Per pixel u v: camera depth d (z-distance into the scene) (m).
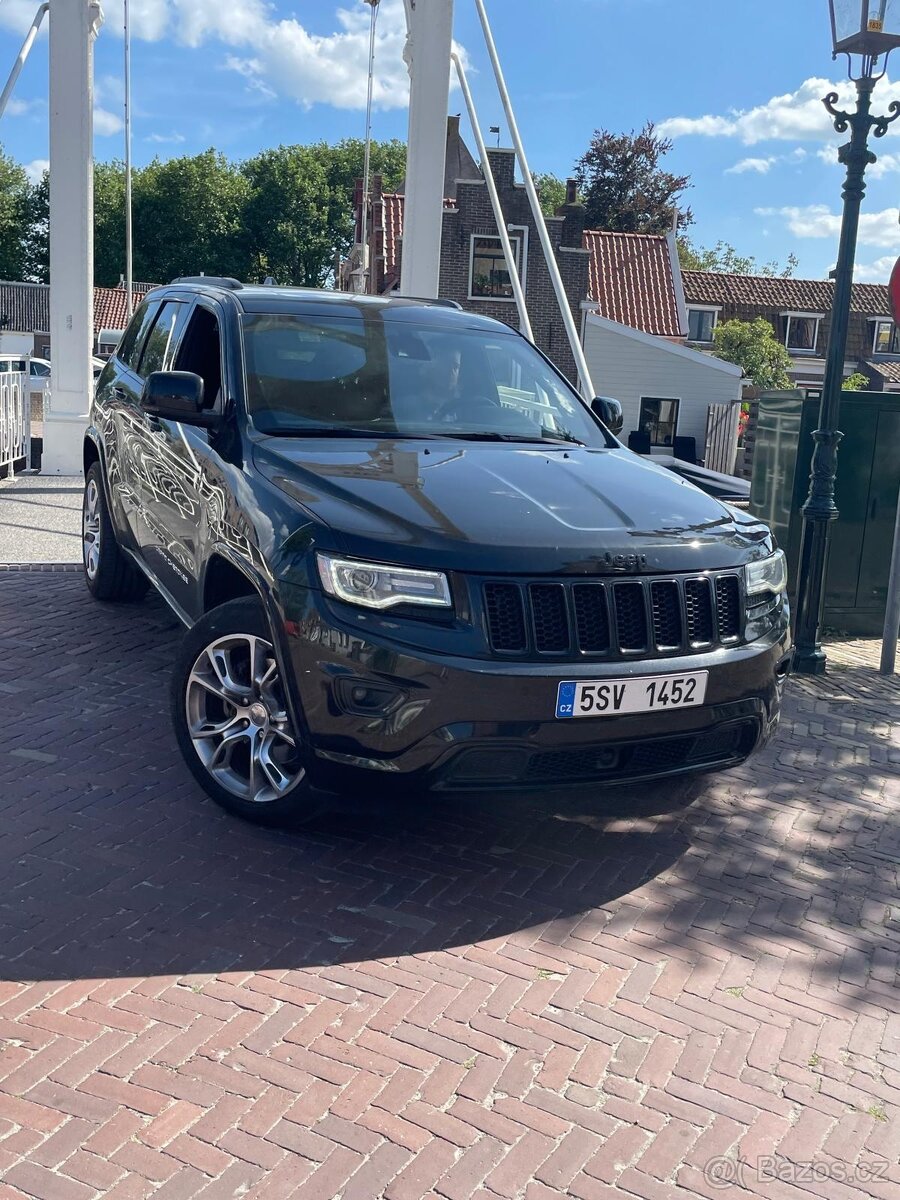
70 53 12.62
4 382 12.80
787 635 4.07
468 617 3.40
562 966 3.32
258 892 3.59
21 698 5.24
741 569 3.84
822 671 7.05
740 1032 3.09
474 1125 2.63
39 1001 2.96
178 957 3.21
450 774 3.42
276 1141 2.52
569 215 33.53
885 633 7.12
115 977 3.09
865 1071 2.97
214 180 77.94
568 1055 2.92
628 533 3.69
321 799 3.73
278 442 4.25
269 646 3.80
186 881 3.62
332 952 3.29
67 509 10.99
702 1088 2.84
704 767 3.84
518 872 3.88
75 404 13.44
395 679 3.37
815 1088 2.88
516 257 33.41
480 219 33.19
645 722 3.56
